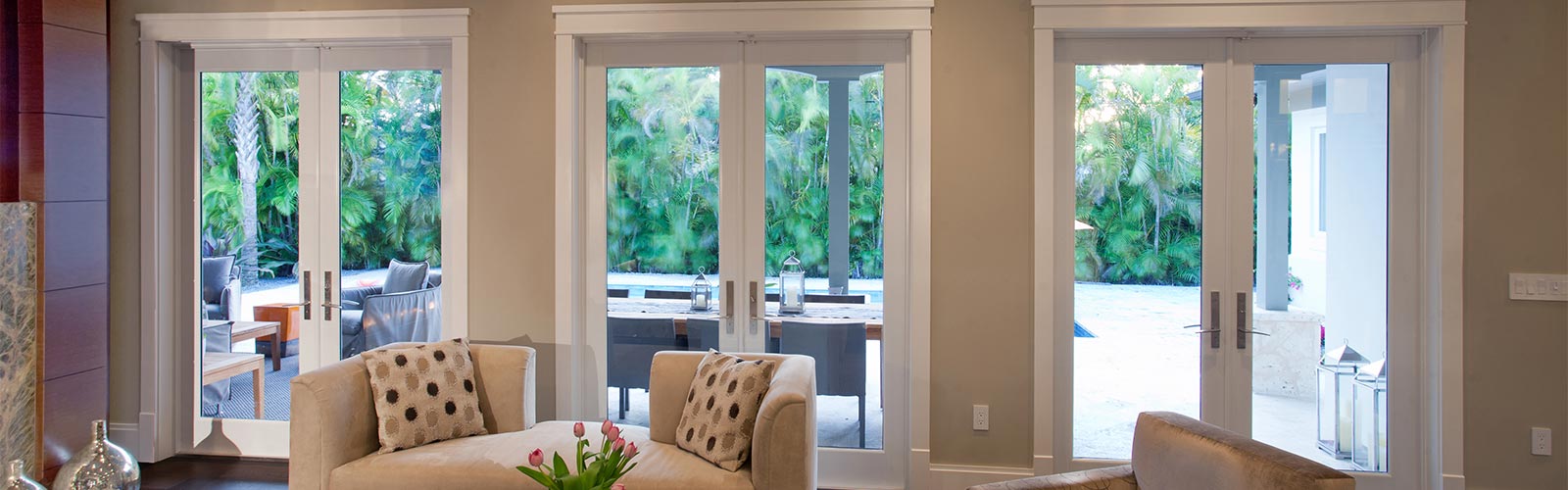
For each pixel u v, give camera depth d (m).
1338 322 3.72
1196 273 3.76
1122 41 3.72
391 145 4.04
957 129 3.69
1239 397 3.75
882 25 3.67
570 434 3.29
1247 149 3.71
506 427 3.43
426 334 4.04
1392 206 3.67
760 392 3.00
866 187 3.85
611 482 2.07
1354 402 3.72
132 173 4.00
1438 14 3.49
